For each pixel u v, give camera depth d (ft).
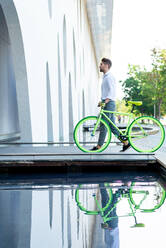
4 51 42.98
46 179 15.52
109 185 13.89
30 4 25.64
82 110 71.87
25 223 8.34
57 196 11.65
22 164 17.83
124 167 18.22
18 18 22.45
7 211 9.54
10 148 24.82
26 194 11.98
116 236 7.23
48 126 34.37
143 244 6.73
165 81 155.63
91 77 109.50
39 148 23.77
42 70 29.40
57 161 17.95
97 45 127.54
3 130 41.81
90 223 8.23
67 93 44.80
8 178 15.81
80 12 67.46
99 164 18.13
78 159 18.01
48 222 8.38
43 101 29.68
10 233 7.56
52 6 33.50
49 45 32.42
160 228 7.81
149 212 9.30
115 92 19.69
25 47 24.04
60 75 38.86
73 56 53.21
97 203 10.48
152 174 17.17
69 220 8.54
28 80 24.66
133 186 13.58
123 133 19.97
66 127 43.62
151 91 160.45
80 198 11.28
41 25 29.12
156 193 12.07
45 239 7.09
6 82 43.75
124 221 8.42
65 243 6.82
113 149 22.08
